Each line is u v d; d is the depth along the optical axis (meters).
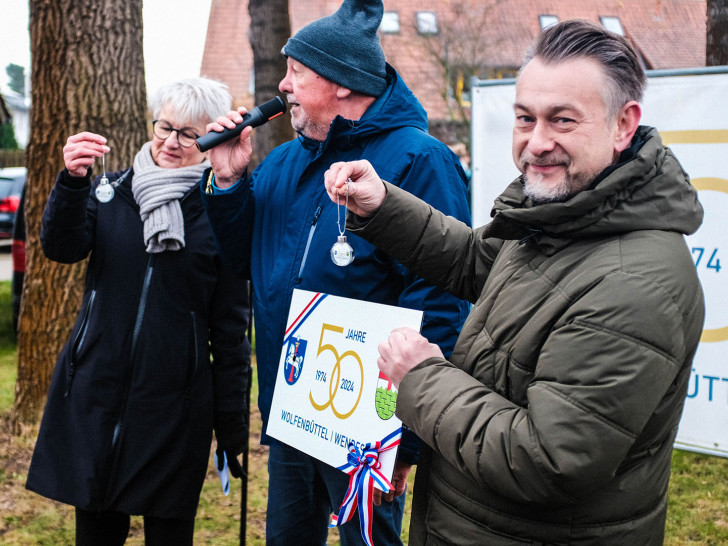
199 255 2.21
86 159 2.10
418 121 2.00
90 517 2.21
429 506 1.41
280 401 1.87
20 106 42.56
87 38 3.82
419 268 1.67
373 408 1.62
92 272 2.25
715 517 3.30
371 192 1.60
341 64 1.91
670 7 19.95
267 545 2.19
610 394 1.11
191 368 2.22
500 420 1.20
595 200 1.19
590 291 1.17
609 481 1.15
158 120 2.29
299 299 1.88
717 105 2.87
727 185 2.88
